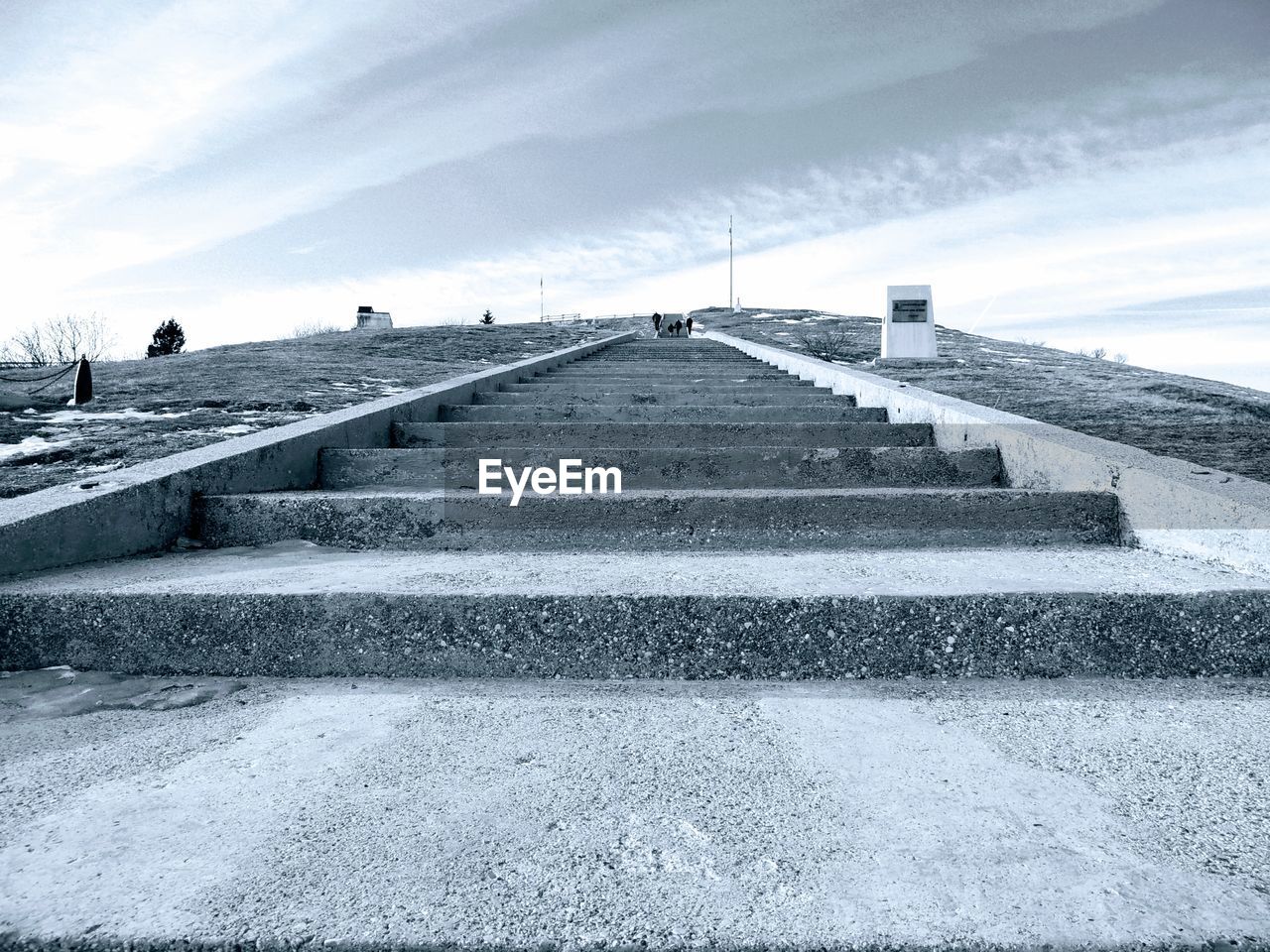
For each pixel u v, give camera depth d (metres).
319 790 1.43
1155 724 1.77
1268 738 1.68
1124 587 2.24
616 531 3.30
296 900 1.09
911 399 5.21
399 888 1.12
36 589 2.24
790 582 2.36
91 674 2.15
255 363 13.34
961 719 1.81
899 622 2.17
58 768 1.54
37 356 38.34
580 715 1.85
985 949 1.00
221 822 1.31
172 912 1.06
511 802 1.38
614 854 1.21
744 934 1.02
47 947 1.01
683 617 2.17
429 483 4.16
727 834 1.27
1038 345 20.55
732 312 41.41
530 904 1.08
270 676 2.18
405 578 2.44
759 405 6.43
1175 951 0.99
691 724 1.79
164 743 1.68
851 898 1.09
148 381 9.77
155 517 3.04
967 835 1.26
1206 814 1.33
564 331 27.88
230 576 2.49
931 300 13.69
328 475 4.17
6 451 4.73
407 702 1.95
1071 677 2.15
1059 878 1.13
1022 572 2.51
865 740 1.68
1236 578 2.38
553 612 2.18
